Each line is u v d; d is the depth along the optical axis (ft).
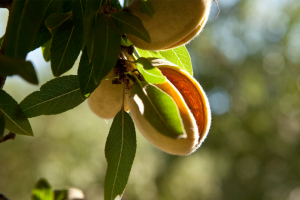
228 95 31.07
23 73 2.55
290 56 31.09
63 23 4.30
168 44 4.08
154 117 3.15
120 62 4.14
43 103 4.49
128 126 4.43
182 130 3.00
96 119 30.71
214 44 31.48
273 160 31.01
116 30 3.48
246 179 31.37
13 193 31.14
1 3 4.15
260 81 30.86
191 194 34.30
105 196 4.41
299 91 30.83
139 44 4.10
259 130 30.83
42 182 5.65
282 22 31.45
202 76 31.12
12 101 3.78
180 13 3.80
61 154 30.45
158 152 33.01
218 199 32.30
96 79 3.21
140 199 30.81
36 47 4.53
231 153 31.01
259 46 31.19
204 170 33.58
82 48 4.21
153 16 3.70
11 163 31.53
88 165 29.84
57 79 4.48
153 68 3.69
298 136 31.09
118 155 4.42
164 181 33.09
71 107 4.59
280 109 31.01
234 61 31.76
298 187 30.50
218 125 30.60
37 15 3.18
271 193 30.60
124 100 4.77
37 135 31.04
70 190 6.31
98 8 3.65
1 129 3.32
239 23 31.40
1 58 2.52
